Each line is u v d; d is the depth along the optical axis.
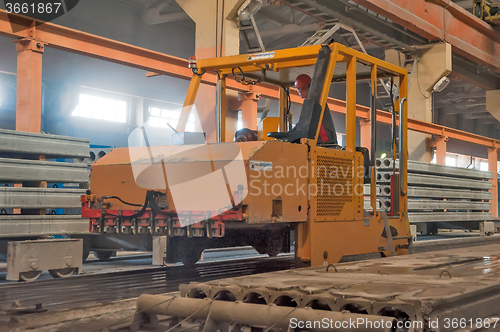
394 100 5.82
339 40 16.03
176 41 23.80
